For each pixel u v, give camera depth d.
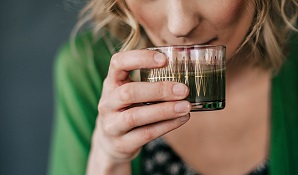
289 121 0.67
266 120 0.68
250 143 0.68
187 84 0.46
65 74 0.75
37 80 1.29
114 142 0.53
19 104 1.30
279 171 0.67
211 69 0.46
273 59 0.64
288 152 0.67
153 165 0.69
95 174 0.61
